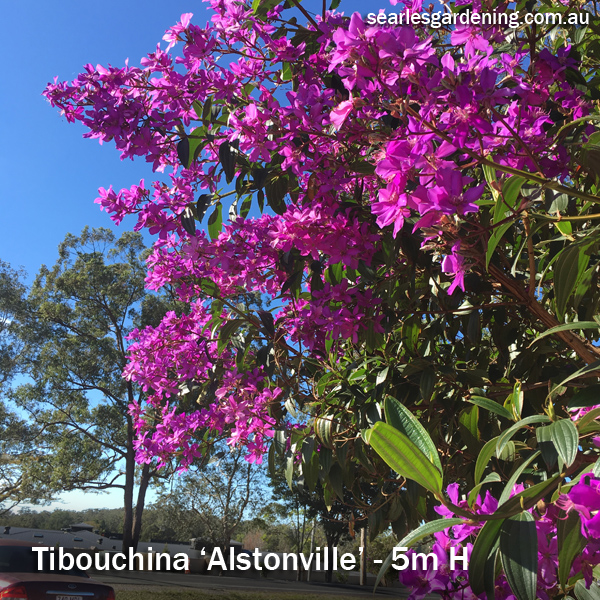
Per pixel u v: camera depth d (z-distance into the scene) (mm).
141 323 30594
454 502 1086
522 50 1979
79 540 35812
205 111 2332
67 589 6016
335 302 2678
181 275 3256
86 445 28953
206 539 31719
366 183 2592
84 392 30188
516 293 1685
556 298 1510
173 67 2328
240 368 3188
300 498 24312
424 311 2539
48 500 29062
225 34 2402
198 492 29109
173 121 2320
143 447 3768
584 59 2338
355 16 1215
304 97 2043
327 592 21172
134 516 31578
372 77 1240
